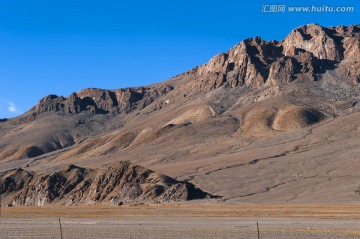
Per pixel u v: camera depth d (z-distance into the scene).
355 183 184.50
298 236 60.69
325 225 73.88
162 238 61.75
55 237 65.50
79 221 92.50
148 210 122.50
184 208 127.75
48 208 151.50
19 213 124.44
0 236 69.38
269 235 61.97
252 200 169.50
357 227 70.19
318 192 177.38
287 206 133.00
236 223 79.94
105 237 64.19
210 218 91.81
